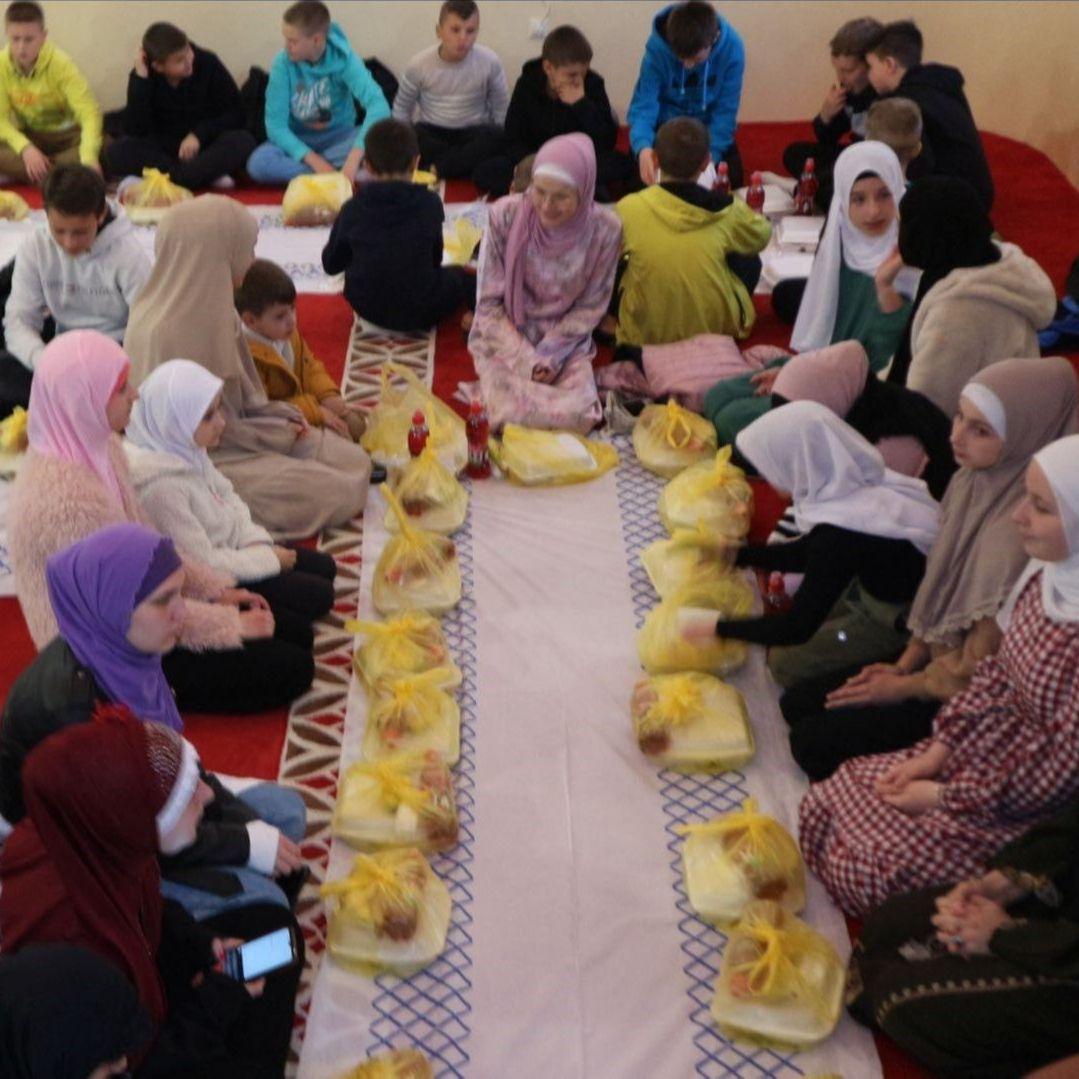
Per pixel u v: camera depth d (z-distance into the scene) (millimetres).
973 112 6785
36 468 2943
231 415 3816
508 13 6582
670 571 3580
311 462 3910
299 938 2467
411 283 4758
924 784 2689
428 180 5945
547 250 4391
